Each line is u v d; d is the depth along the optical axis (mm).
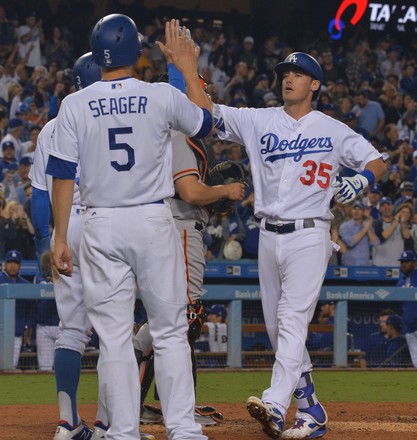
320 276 15383
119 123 12188
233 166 17188
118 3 58438
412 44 61281
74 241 14469
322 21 61938
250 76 53094
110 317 12258
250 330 32094
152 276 12203
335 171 15641
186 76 14031
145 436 14633
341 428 17203
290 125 15547
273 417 14367
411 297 33344
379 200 39625
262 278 15922
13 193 37500
